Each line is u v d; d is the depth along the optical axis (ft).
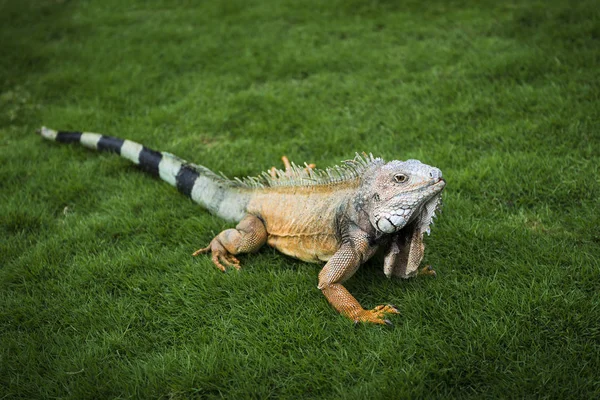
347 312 3.81
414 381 3.56
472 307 3.84
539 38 6.02
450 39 6.47
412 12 7.45
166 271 4.19
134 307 4.00
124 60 6.64
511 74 5.55
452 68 5.81
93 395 3.61
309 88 5.83
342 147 5.06
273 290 4.01
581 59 5.51
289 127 5.36
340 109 5.49
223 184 4.49
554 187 4.48
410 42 6.54
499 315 3.80
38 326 3.93
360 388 3.54
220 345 3.77
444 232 4.24
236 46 6.83
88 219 4.55
